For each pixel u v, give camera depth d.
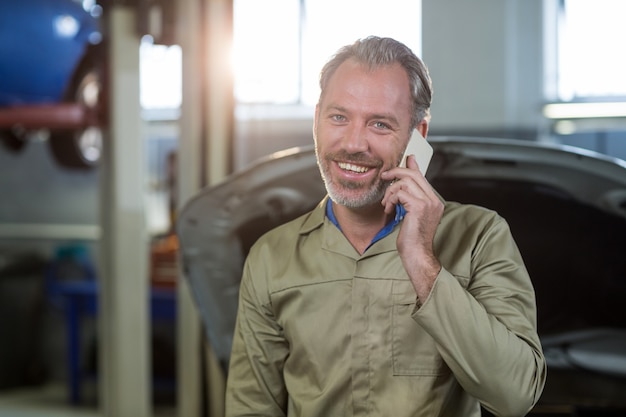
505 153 1.91
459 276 1.45
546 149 1.93
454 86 5.16
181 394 3.48
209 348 3.42
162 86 6.12
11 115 4.00
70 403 5.47
